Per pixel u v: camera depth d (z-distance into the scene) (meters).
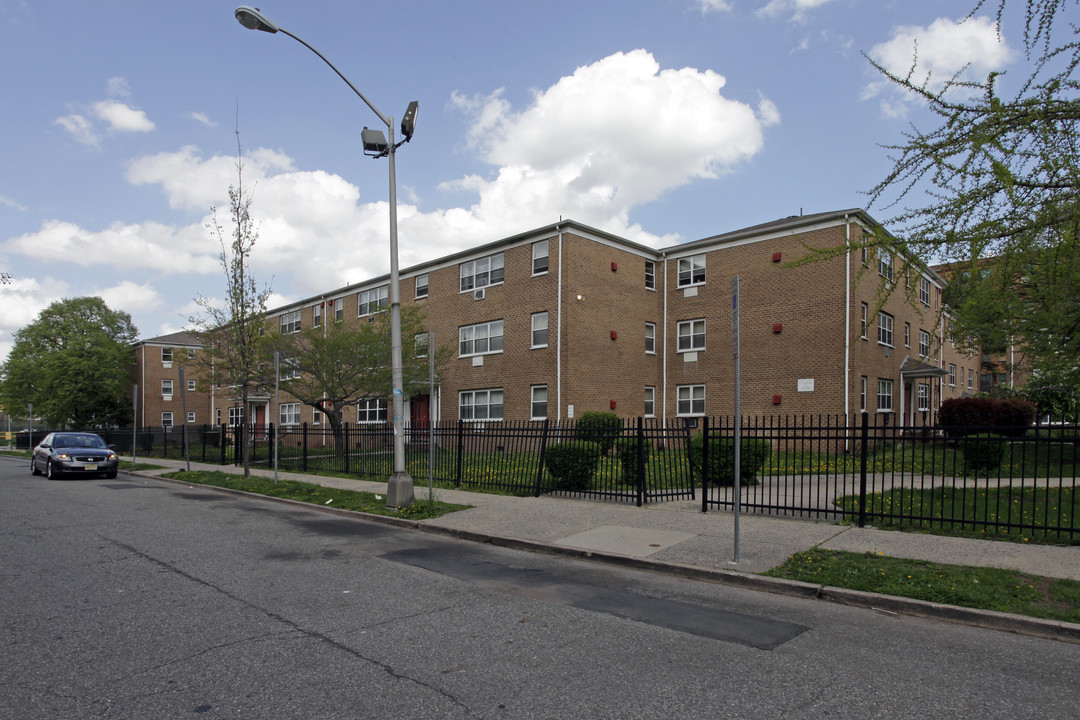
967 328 14.95
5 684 4.13
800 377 21.95
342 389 23.17
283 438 24.09
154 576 7.01
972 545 7.45
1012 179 5.36
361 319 32.59
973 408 17.52
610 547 8.02
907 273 6.71
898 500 10.59
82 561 7.75
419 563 7.69
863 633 5.12
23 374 48.72
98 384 47.31
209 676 4.25
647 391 26.17
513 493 12.71
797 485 13.10
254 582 6.75
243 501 13.73
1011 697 3.94
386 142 11.68
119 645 4.85
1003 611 5.30
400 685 4.11
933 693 3.99
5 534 9.59
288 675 4.27
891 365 23.88
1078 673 4.31
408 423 16.52
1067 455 17.08
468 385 26.98
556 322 23.72
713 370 24.67
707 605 5.92
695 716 3.68
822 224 21.70
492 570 7.34
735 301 7.19
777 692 4.00
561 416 23.23
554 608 5.83
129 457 27.31
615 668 4.39
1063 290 6.89
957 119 6.24
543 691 4.02
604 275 24.70
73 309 50.28
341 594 6.30
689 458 11.69
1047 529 7.43
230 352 18.03
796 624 5.36
